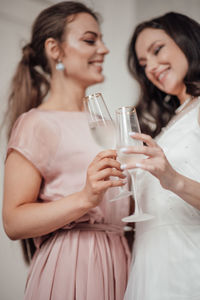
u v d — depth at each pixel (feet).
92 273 4.05
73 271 4.05
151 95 5.77
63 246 4.19
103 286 4.07
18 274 7.09
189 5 8.23
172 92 5.22
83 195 3.77
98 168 3.55
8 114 5.84
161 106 5.73
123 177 3.57
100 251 4.21
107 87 8.06
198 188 3.53
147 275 3.89
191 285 3.63
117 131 3.42
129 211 4.59
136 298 3.89
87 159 4.46
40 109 4.73
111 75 8.12
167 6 8.32
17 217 4.01
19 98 5.45
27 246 5.66
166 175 3.35
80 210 3.79
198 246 3.82
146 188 4.32
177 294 3.63
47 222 3.88
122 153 3.34
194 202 3.58
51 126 4.51
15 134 4.46
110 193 4.46
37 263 4.27
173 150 4.22
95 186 3.54
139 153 3.23
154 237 4.03
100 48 5.28
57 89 5.16
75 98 5.20
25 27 7.43
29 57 5.37
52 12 5.18
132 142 3.32
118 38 8.22
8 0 7.38
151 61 5.19
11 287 7.06
